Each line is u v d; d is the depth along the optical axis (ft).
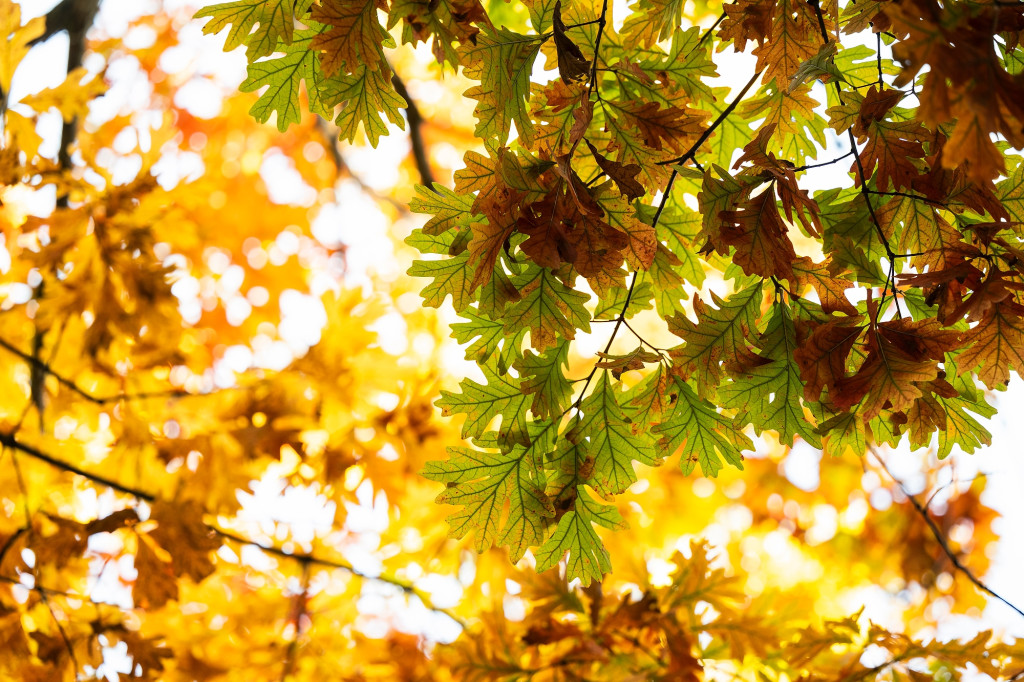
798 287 6.97
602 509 7.15
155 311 9.52
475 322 7.04
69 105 9.18
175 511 9.19
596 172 7.27
